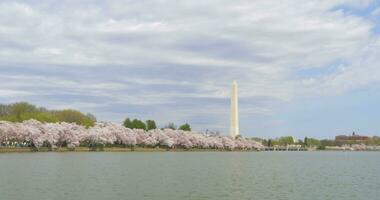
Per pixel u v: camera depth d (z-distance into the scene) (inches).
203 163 6250.0
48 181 3442.4
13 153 7760.8
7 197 2674.7
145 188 3166.8
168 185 3363.7
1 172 4060.0
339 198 2871.6
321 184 3631.9
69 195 2787.9
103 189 3075.8
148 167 5137.8
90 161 5890.8
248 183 3599.9
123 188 3144.7
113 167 4982.8
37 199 2623.0
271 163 6889.8
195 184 3454.7
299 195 2970.0
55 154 7632.9
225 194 2952.8
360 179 4126.5
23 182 3351.4
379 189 3316.9
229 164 6205.7
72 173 4114.2
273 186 3432.6
